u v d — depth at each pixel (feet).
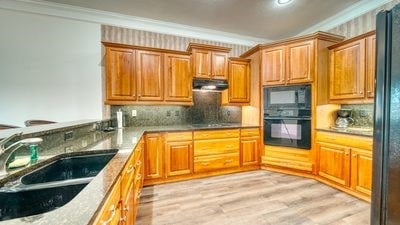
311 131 10.37
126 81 10.07
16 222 1.84
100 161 5.09
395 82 2.82
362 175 7.93
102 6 10.13
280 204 7.67
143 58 10.36
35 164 3.77
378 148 3.11
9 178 3.18
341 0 9.53
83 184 3.35
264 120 11.79
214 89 12.14
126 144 5.93
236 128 11.41
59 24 10.34
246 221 6.57
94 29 10.86
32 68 10.00
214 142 10.89
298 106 10.68
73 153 4.84
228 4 9.87
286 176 10.82
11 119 9.76
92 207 2.14
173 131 10.02
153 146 9.68
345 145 8.67
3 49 9.59
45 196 3.10
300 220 6.60
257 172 11.52
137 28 11.57
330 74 10.36
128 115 11.23
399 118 2.75
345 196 8.34
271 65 11.49
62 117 10.46
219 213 7.06
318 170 10.11
